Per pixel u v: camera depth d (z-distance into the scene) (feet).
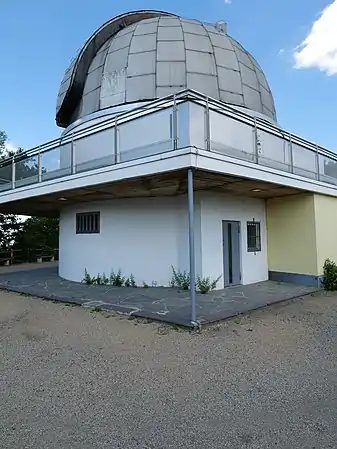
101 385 12.97
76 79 45.39
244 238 36.91
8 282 41.24
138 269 35.78
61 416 10.76
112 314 24.07
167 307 25.43
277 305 26.94
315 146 36.19
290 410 11.02
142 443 9.32
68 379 13.53
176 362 15.20
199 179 25.68
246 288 34.01
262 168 26.99
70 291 33.40
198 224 32.81
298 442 9.28
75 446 9.20
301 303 27.73
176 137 22.21
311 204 35.94
